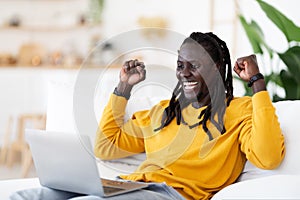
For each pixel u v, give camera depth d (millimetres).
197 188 1824
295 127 1826
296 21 3514
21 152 5367
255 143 1763
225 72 1928
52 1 6133
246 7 4020
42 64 6012
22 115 4750
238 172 1897
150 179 1873
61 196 1769
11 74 5566
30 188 1846
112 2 6070
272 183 1570
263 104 1788
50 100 2189
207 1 5543
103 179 1790
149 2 5980
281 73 2588
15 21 6051
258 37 2717
